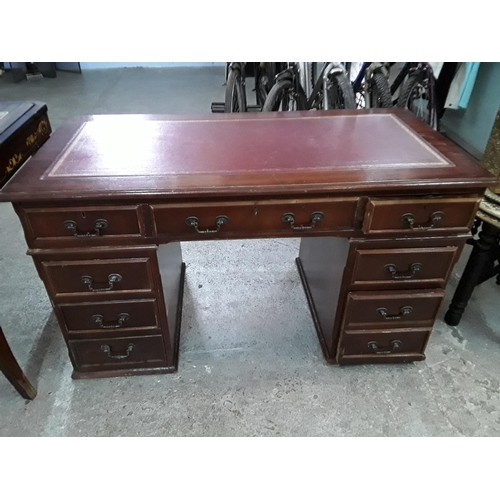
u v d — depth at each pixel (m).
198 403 1.43
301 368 1.55
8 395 1.44
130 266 1.23
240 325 1.74
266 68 3.07
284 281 1.99
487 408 1.42
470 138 2.95
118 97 4.30
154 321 1.37
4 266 2.06
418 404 1.43
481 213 1.40
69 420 1.37
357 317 1.39
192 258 2.14
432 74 2.43
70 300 1.29
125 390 1.46
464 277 1.61
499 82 2.59
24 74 4.88
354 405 1.42
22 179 1.11
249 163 1.21
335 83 2.34
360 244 1.24
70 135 1.38
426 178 1.13
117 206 1.11
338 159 1.23
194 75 5.09
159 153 1.27
